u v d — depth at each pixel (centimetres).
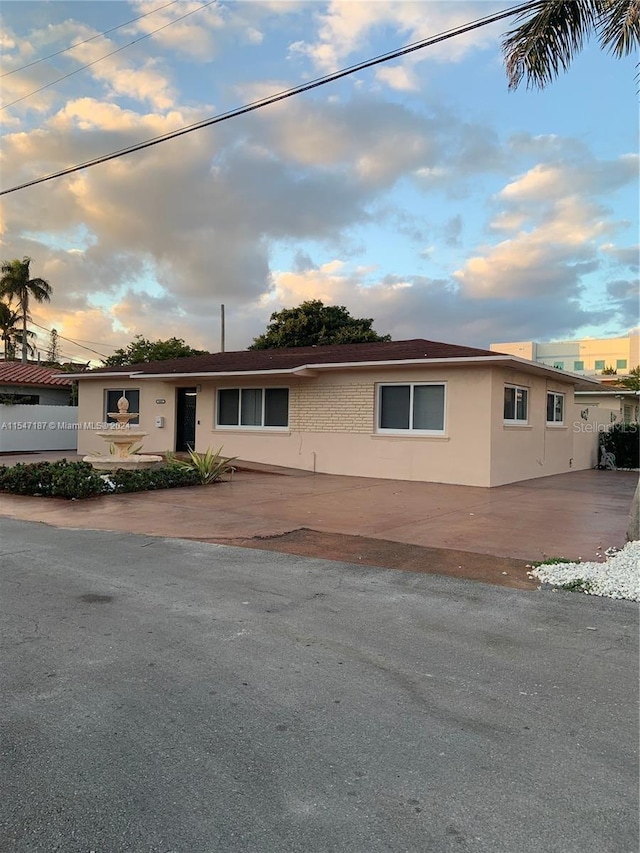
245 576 653
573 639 479
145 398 2047
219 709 360
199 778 292
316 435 1683
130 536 850
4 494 1238
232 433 1847
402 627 502
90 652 441
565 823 263
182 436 2022
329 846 247
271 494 1255
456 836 254
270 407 1788
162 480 1327
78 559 720
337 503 1145
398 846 248
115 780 289
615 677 410
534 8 886
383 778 294
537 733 338
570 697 381
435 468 1488
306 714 355
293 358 1822
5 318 4556
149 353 4106
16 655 435
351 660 434
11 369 2908
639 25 821
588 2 869
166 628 491
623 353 7350
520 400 1614
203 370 1822
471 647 461
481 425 1428
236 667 418
